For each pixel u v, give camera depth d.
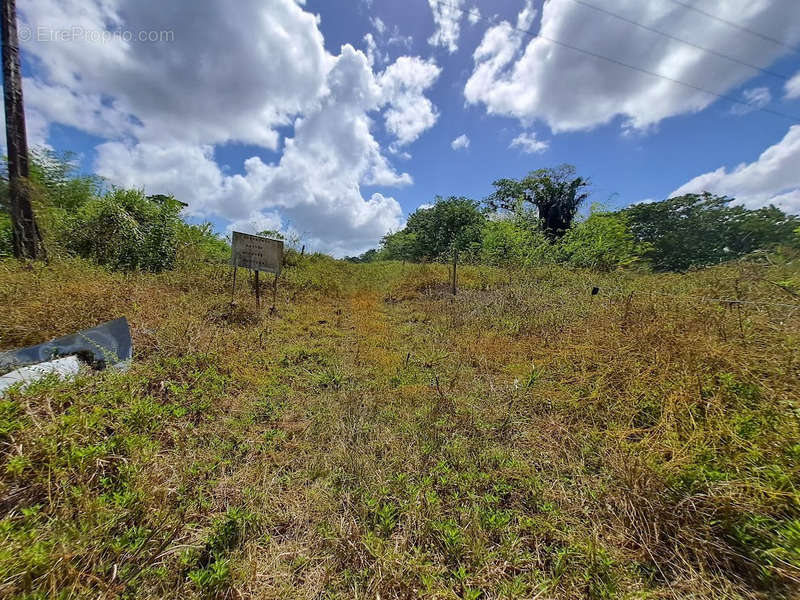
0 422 1.80
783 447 1.79
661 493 1.76
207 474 2.04
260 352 3.95
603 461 2.17
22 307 3.52
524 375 3.45
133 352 3.29
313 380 3.47
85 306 3.68
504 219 13.62
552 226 23.14
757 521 1.55
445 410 2.87
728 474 1.76
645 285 5.63
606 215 10.90
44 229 5.88
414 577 1.45
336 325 5.65
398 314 6.66
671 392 2.43
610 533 1.70
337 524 1.74
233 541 1.63
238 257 5.65
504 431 2.63
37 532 1.41
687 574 1.49
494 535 1.72
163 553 1.48
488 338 4.56
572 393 2.96
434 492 1.93
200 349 3.59
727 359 2.50
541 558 1.60
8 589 1.21
